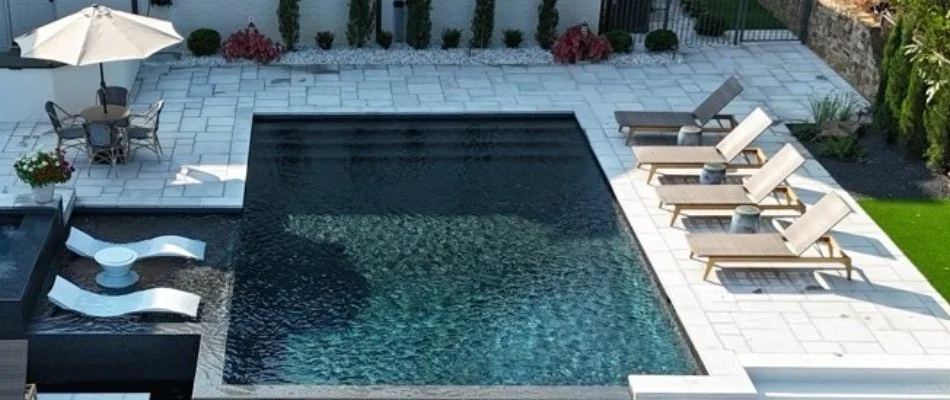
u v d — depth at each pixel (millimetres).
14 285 13953
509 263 16219
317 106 21031
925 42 18812
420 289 15469
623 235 17172
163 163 18328
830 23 24297
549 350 14258
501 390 13172
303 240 16578
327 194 18047
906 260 16328
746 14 27391
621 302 15375
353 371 13711
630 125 19844
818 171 19234
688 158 18453
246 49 22953
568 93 22188
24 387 11539
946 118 18750
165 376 14211
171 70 22453
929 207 18094
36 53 16891
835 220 15648
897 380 13648
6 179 17453
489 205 17953
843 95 22672
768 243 15719
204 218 16891
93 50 16828
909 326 14680
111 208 16797
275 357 13906
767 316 14773
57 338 13789
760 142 20266
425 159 19516
